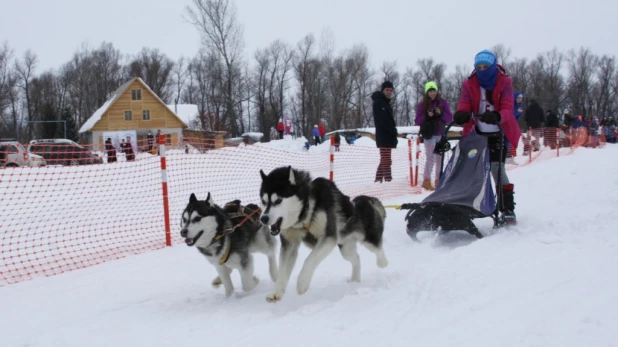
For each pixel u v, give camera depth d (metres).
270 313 3.83
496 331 3.00
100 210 8.88
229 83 40.62
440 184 6.03
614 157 13.19
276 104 53.72
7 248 6.51
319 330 3.30
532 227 5.80
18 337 3.72
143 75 66.50
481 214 5.54
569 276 3.91
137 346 3.36
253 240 4.75
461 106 6.21
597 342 2.75
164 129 45.75
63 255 6.14
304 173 4.23
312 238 4.32
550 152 17.56
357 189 9.72
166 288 4.84
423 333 3.08
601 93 67.44
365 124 57.22
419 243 5.85
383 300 3.86
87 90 65.19
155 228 7.49
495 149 6.03
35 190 10.77
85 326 3.86
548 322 3.06
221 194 9.97
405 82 66.38
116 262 5.77
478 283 3.92
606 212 6.23
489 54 5.96
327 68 52.97
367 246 4.79
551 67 67.25
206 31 38.66
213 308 4.17
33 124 61.75
